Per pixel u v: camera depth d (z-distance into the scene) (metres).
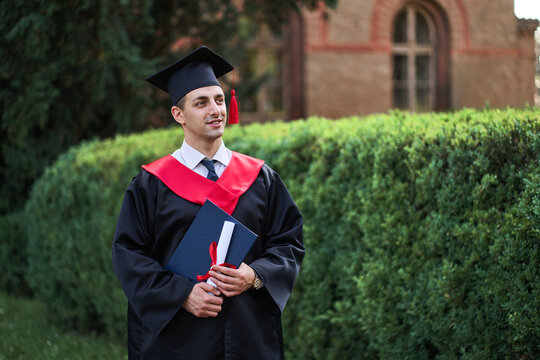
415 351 2.98
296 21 10.98
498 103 12.02
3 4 5.93
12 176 7.28
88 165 5.23
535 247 2.42
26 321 5.67
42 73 6.21
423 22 11.87
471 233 2.66
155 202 2.29
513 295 2.46
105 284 4.97
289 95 11.15
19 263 7.00
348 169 3.38
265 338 2.27
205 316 2.10
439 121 3.18
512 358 2.54
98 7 6.04
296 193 3.73
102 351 4.62
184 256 2.16
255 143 4.15
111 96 7.17
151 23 6.64
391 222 3.04
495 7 11.95
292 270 2.28
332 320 3.39
